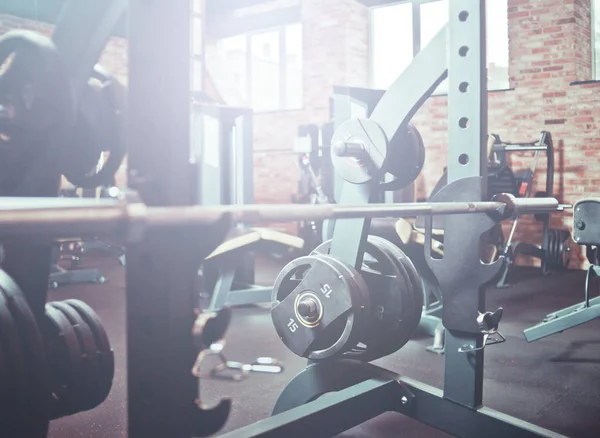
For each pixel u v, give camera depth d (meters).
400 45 6.23
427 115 5.61
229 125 3.53
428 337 2.77
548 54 5.10
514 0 5.21
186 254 0.82
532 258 5.24
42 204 0.68
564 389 2.03
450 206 1.22
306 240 5.52
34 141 1.04
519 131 5.27
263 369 2.05
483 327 1.35
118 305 3.52
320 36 6.22
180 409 0.83
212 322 0.84
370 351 1.59
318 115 6.29
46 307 1.35
